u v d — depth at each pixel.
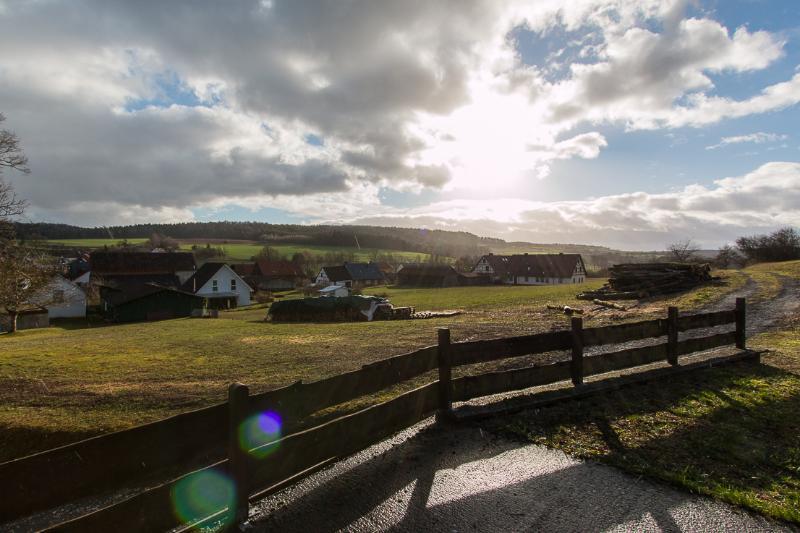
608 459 4.05
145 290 47.25
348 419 3.87
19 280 24.41
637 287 26.69
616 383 6.11
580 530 3.01
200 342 17.88
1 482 2.10
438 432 4.68
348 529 3.01
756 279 27.91
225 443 3.00
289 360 12.04
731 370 7.24
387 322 24.45
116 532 2.45
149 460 2.63
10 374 11.53
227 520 2.97
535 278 80.19
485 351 5.26
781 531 3.02
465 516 3.18
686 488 3.56
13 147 19.28
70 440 7.27
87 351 16.20
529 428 4.76
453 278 78.44
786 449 4.30
